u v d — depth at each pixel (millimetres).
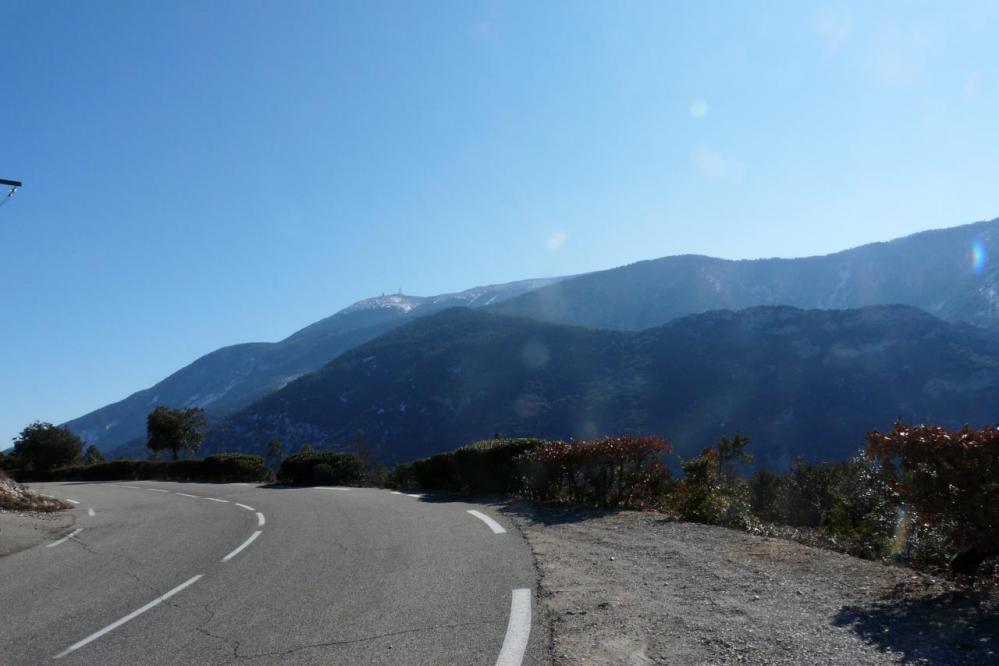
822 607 5871
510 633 5707
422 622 6164
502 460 15906
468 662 5129
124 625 6840
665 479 12984
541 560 8438
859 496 10031
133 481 42062
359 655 5438
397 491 20359
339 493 21031
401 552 9562
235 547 11242
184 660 5617
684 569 7566
